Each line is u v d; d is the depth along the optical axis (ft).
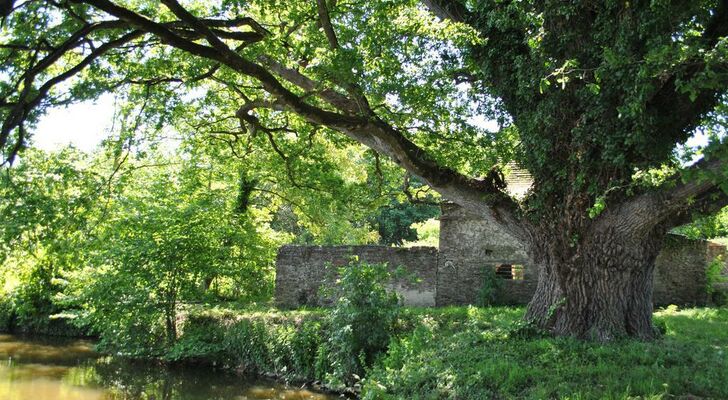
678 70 27.30
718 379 28.27
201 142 58.80
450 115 42.73
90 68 37.68
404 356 40.50
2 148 29.81
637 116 30.94
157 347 57.88
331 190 65.82
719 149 25.72
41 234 37.09
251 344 53.16
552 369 31.89
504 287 63.87
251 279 68.74
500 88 39.93
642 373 29.37
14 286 69.41
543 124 36.60
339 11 37.83
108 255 55.67
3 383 49.80
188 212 58.44
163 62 40.91
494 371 32.37
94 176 43.11
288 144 60.18
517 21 35.83
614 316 37.04
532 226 40.34
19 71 31.68
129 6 38.81
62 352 62.90
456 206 65.82
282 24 40.04
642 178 32.01
